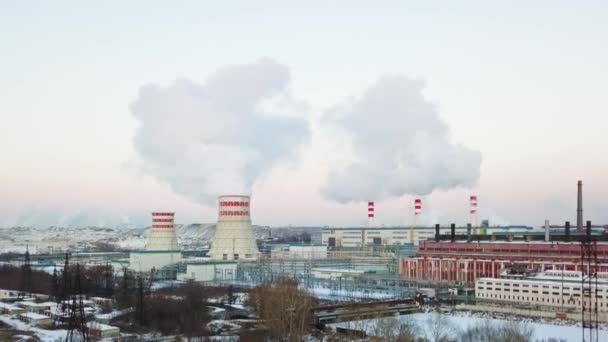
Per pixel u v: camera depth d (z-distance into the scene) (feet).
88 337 494.18
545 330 533.14
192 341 489.67
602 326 552.41
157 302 594.24
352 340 476.13
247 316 596.29
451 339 470.39
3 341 478.18
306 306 514.27
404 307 650.02
